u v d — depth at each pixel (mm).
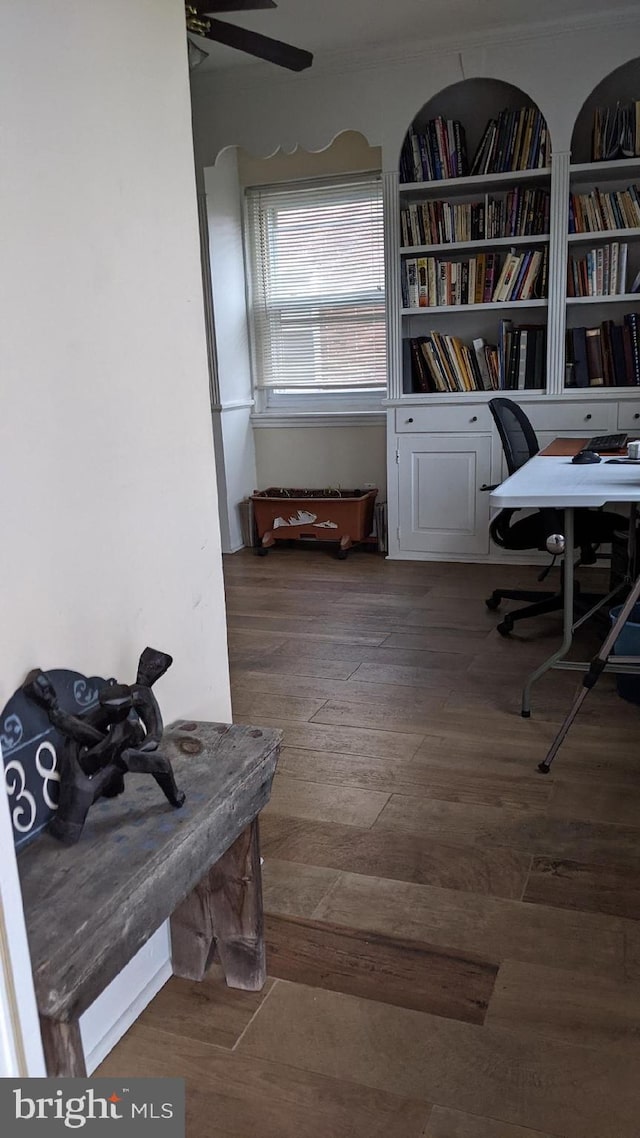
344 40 4117
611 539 3330
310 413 5367
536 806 2205
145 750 1291
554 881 1890
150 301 1452
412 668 3211
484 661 3256
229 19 3816
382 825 2139
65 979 966
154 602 1517
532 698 2893
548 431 4430
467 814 2178
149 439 1471
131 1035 1494
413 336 4918
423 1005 1543
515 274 4395
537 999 1547
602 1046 1438
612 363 4316
